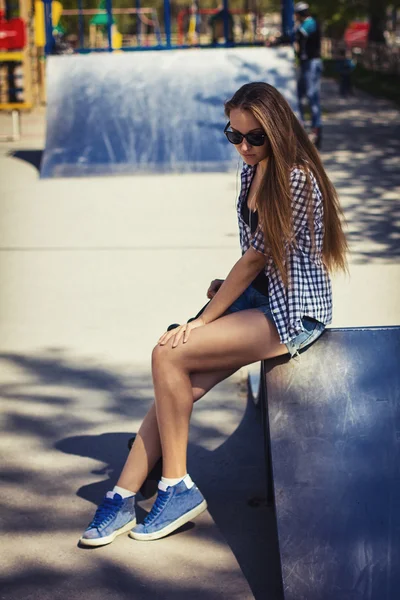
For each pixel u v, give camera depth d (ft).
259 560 9.38
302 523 8.49
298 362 9.36
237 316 9.41
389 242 22.29
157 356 9.41
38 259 21.34
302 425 9.00
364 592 8.11
